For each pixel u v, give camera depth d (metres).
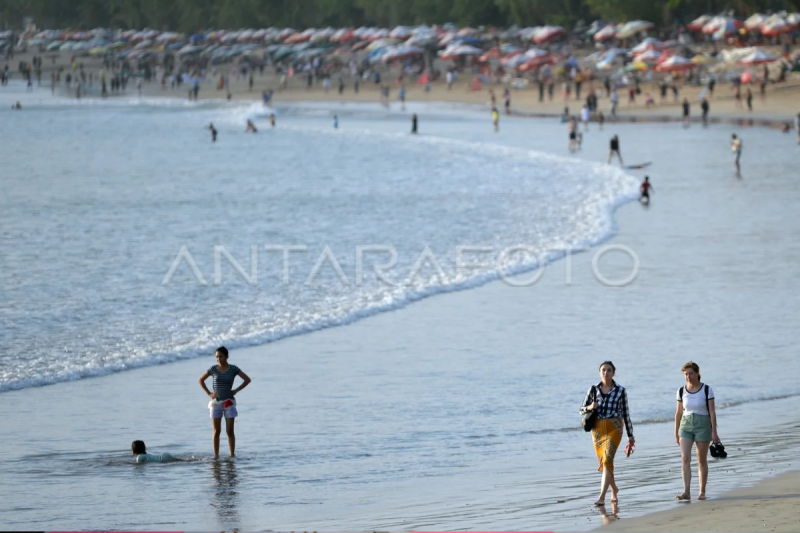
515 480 50.22
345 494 49.31
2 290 109.25
